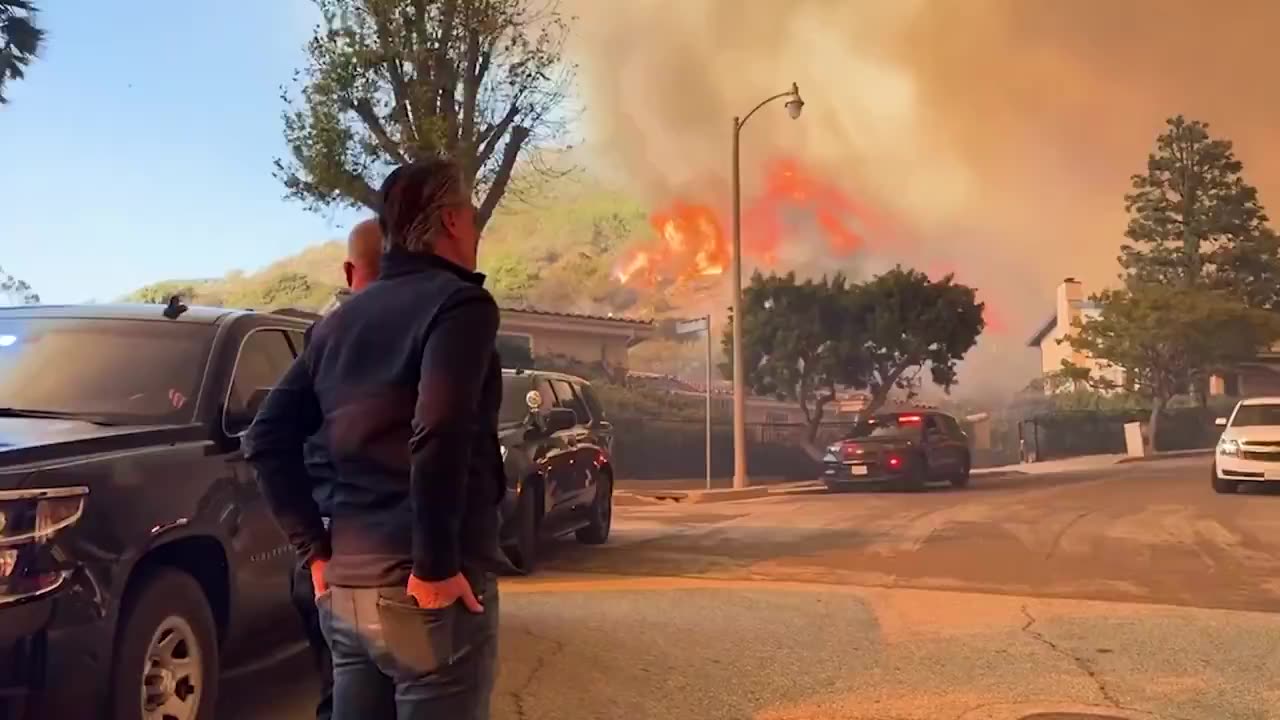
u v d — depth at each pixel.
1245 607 8.38
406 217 2.95
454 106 14.91
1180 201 39.34
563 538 13.12
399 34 14.59
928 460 21.30
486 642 2.87
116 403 5.13
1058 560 10.98
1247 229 39.06
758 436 30.38
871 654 6.75
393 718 2.89
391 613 2.72
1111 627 7.51
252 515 5.16
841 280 30.22
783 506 18.12
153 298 35.59
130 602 4.31
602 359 32.75
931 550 11.87
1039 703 5.69
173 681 4.56
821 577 10.05
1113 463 32.53
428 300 2.80
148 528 4.37
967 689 5.96
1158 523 14.23
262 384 5.76
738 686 6.03
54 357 5.41
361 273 4.50
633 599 8.66
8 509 3.83
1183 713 5.52
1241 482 19.11
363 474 2.81
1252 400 19.67
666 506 19.09
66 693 3.89
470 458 2.74
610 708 5.63
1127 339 36.72
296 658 6.74
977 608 8.25
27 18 21.38
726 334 32.16
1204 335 36.47
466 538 2.78
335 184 14.59
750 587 9.36
